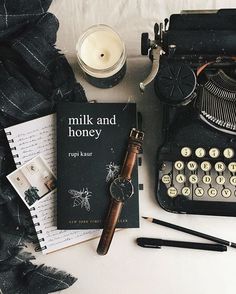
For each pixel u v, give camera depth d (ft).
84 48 1.62
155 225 1.65
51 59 1.69
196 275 1.62
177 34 1.46
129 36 1.76
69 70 1.71
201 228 1.64
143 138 1.68
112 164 1.64
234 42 1.44
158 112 1.71
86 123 1.66
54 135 1.68
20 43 1.66
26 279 1.63
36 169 1.66
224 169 1.61
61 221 1.63
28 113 1.66
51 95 1.68
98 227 1.63
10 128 1.67
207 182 1.60
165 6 1.77
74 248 1.65
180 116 1.58
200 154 1.59
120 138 1.65
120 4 1.78
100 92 1.73
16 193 1.66
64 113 1.66
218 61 1.51
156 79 1.46
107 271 1.63
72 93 1.69
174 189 1.58
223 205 1.61
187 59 1.51
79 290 1.63
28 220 1.66
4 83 1.65
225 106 1.57
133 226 1.62
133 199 1.63
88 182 1.64
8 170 1.67
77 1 1.79
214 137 1.59
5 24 1.69
